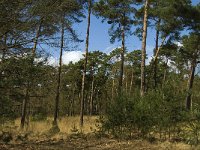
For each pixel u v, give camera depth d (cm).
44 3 813
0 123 1127
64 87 5356
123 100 1372
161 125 1271
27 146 1084
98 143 1231
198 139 1150
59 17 859
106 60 5197
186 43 2848
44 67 1011
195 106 1230
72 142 1247
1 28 811
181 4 2370
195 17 2428
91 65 5347
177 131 1283
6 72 935
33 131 1605
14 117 1095
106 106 1420
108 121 1378
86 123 2248
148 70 3334
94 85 5775
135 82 5288
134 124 1334
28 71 943
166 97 1288
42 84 1058
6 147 1032
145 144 1193
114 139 1337
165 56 3428
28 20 819
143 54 1856
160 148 1109
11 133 1330
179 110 1268
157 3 2467
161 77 4488
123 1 2542
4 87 952
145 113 1302
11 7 798
